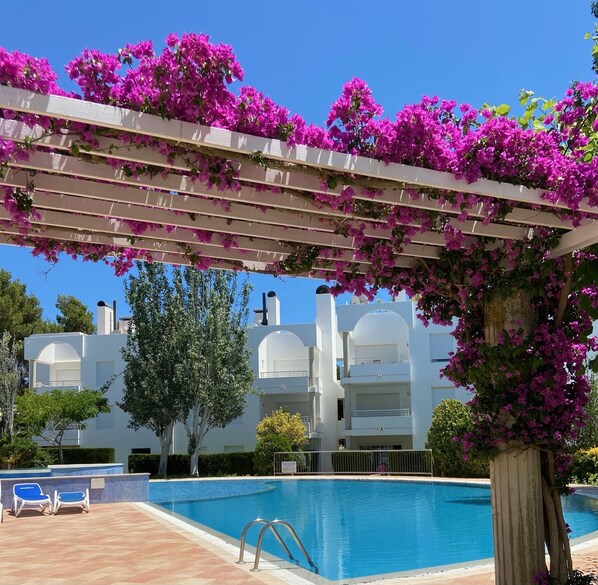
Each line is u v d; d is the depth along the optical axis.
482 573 7.17
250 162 3.88
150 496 19.20
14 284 40.56
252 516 14.72
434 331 30.64
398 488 20.30
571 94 5.07
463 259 5.24
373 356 33.97
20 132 3.54
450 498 17.38
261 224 4.93
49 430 32.16
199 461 27.67
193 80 3.57
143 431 32.78
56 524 12.55
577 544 8.95
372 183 4.20
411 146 4.16
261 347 33.88
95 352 33.69
